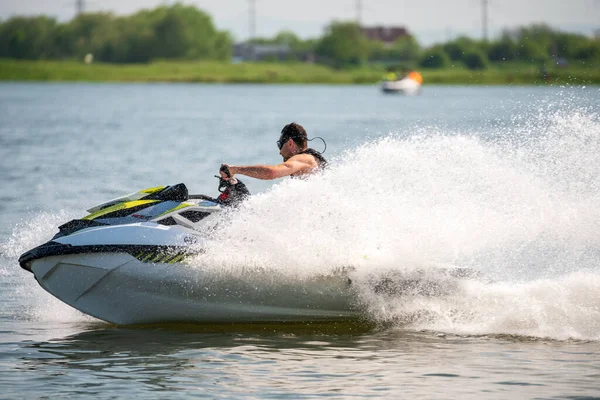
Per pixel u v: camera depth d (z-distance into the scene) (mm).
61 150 85500
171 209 26812
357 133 105625
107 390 20234
